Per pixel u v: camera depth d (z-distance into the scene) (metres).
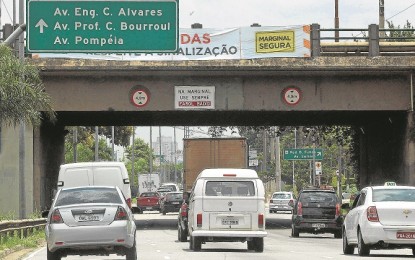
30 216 51.12
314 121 65.56
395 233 30.28
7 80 43.22
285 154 107.88
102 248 25.89
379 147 61.69
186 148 60.66
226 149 60.47
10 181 54.09
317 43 52.56
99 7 48.03
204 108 53.16
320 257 31.20
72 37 48.03
